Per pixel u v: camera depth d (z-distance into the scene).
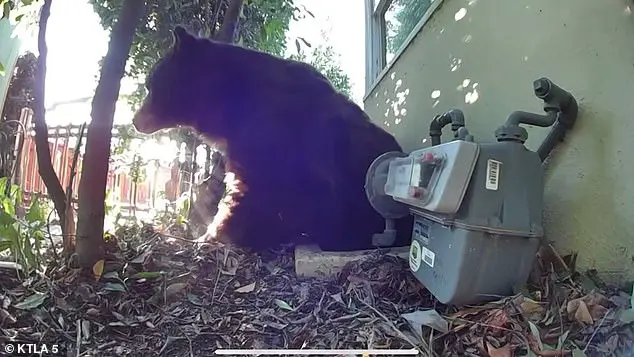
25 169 2.54
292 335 0.73
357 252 1.10
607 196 0.77
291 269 1.10
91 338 0.72
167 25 2.04
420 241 0.85
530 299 0.69
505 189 0.71
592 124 0.81
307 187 1.27
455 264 0.71
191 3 2.03
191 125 1.40
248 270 1.06
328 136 1.28
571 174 0.85
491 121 1.16
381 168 1.08
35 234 0.96
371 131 1.35
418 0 2.07
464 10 1.39
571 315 0.66
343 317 0.78
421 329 0.69
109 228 1.48
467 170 0.70
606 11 0.79
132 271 0.95
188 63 1.33
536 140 0.95
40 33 0.97
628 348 0.59
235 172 1.33
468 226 0.70
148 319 0.79
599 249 0.78
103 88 0.91
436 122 1.08
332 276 1.02
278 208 1.28
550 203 0.89
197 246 1.19
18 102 2.61
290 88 1.31
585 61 0.83
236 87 1.32
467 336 0.67
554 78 0.91
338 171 1.26
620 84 0.75
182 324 0.77
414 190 0.76
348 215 1.25
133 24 0.93
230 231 1.27
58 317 0.76
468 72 1.33
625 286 0.72
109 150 0.92
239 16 1.75
